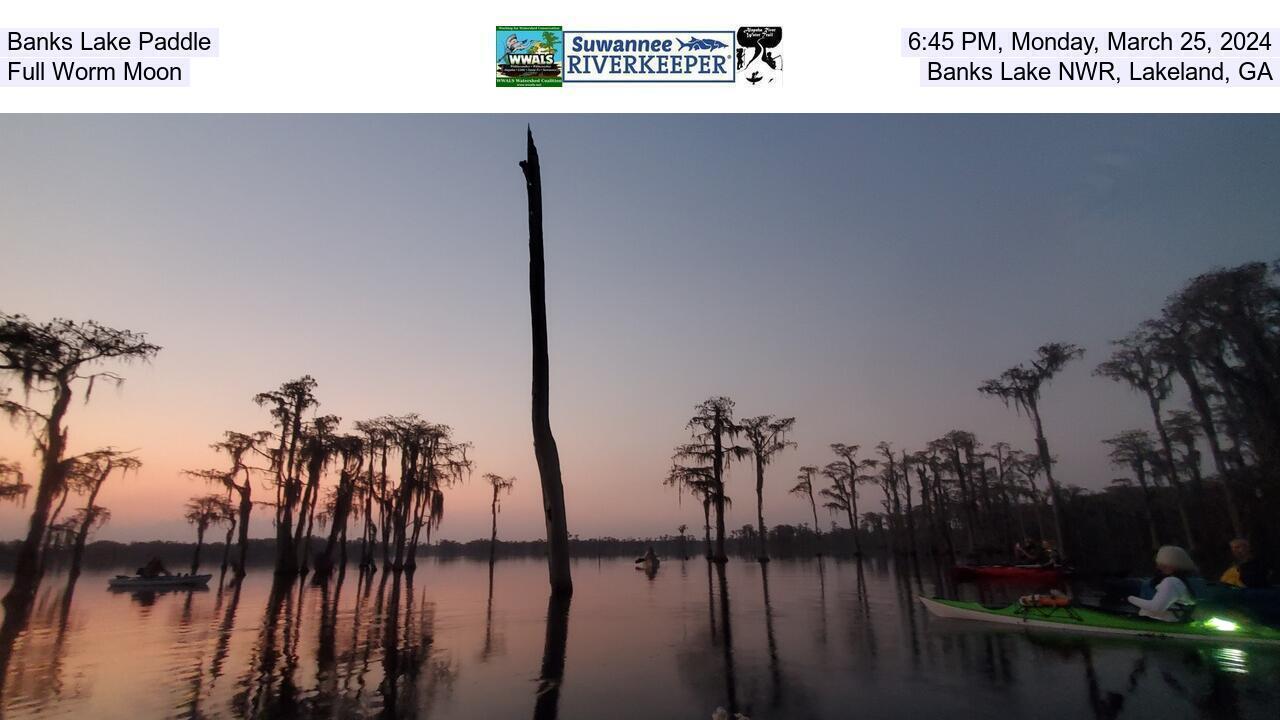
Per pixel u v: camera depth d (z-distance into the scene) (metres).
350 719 5.87
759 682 7.09
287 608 16.56
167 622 13.67
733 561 51.16
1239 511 24.14
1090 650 8.38
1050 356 34.62
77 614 15.54
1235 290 23.59
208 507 39.84
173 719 5.92
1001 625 10.91
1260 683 6.40
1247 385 23.30
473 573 38.72
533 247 20.08
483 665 8.34
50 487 20.58
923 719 5.54
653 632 11.18
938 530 53.09
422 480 40.09
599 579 28.91
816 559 53.41
